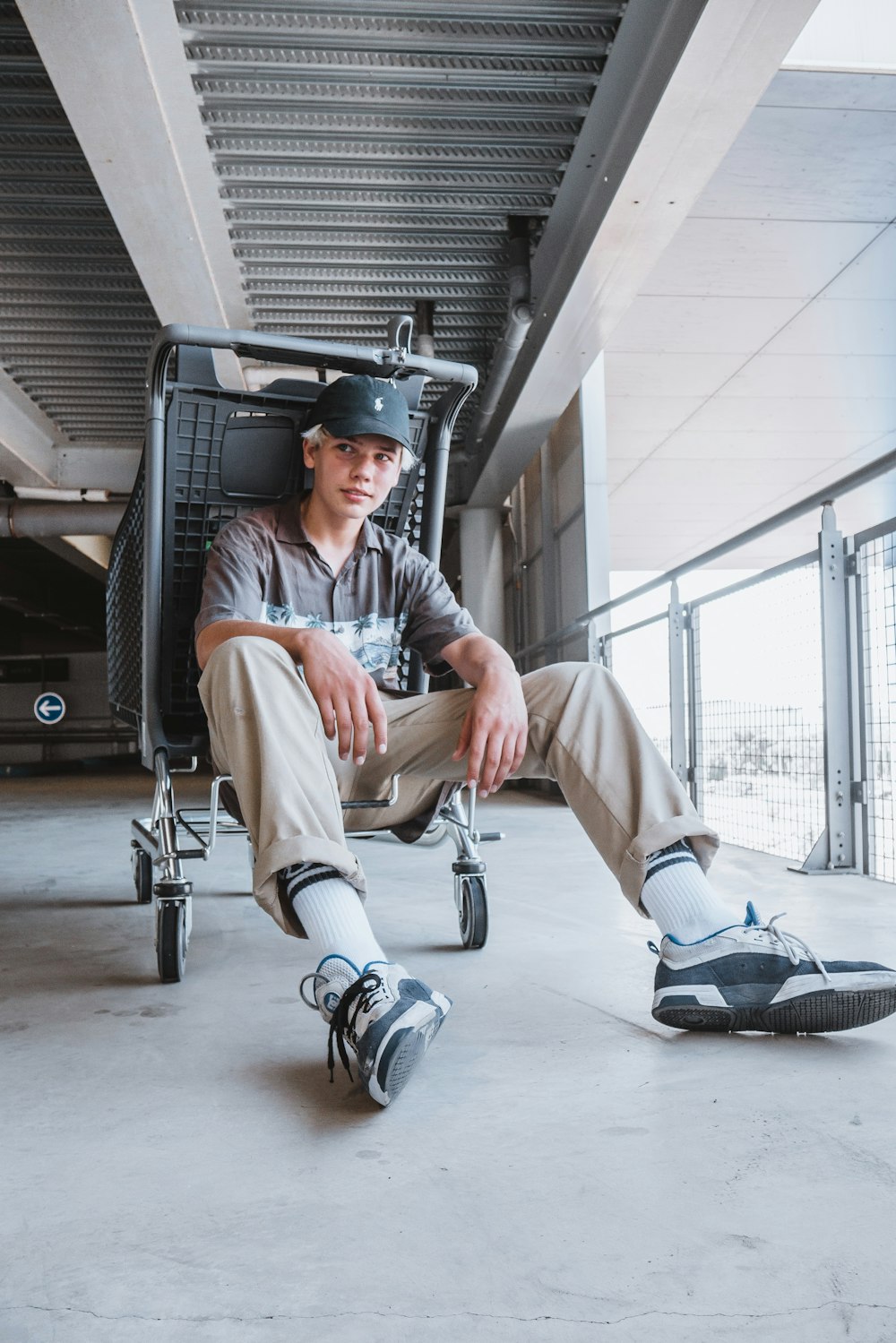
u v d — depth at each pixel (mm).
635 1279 651
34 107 3572
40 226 4410
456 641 1468
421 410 1825
